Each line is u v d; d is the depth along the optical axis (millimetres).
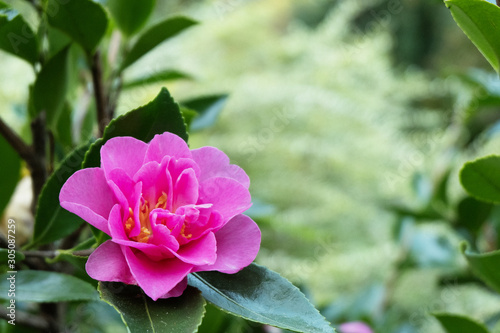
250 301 459
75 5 527
